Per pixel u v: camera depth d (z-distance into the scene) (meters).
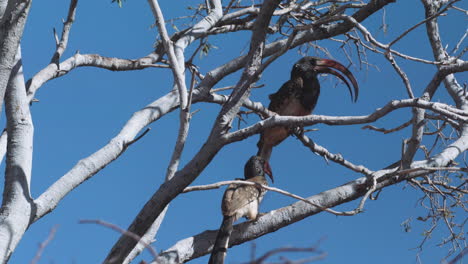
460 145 12.07
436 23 13.24
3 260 8.84
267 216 10.85
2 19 8.85
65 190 9.85
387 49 10.11
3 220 9.13
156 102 12.10
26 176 9.51
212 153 9.34
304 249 4.30
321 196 10.88
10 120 9.66
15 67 9.79
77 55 12.02
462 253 4.70
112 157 10.52
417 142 11.15
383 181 11.14
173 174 9.59
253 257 4.43
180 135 9.59
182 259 10.32
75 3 11.79
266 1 9.51
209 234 10.67
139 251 10.00
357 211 8.87
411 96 10.82
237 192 10.92
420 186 11.89
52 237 4.87
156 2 9.64
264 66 9.41
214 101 12.61
